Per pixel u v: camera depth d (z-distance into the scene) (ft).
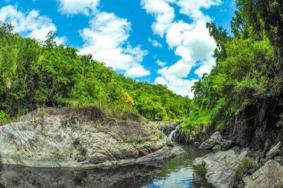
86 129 143.74
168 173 110.83
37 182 97.25
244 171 82.74
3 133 136.36
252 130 147.43
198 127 245.86
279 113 117.80
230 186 79.87
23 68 177.27
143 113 391.45
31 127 136.87
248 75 121.49
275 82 110.22
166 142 167.32
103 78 280.10
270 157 93.86
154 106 400.06
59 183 97.04
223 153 119.85
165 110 428.15
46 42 233.76
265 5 75.61
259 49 119.24
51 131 137.69
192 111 327.06
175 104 464.24
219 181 87.66
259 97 120.78
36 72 176.24
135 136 154.61
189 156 159.02
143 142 154.81
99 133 145.48
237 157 106.42
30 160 130.11
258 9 77.05
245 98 134.41
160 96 467.52
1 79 173.37
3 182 94.94
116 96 215.51
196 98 310.45
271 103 120.78
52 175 110.42
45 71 178.70
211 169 104.53
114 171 121.90
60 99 175.63
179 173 109.40
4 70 177.27
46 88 176.35
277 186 66.64
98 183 98.22
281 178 67.92
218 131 202.28
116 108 164.55
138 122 165.17
